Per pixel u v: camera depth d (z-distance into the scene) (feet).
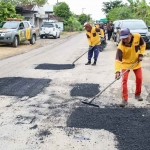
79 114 15.01
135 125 13.48
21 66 30.12
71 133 12.67
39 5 113.80
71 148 11.28
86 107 16.15
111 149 11.16
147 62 32.27
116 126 13.39
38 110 15.70
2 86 20.89
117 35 52.65
